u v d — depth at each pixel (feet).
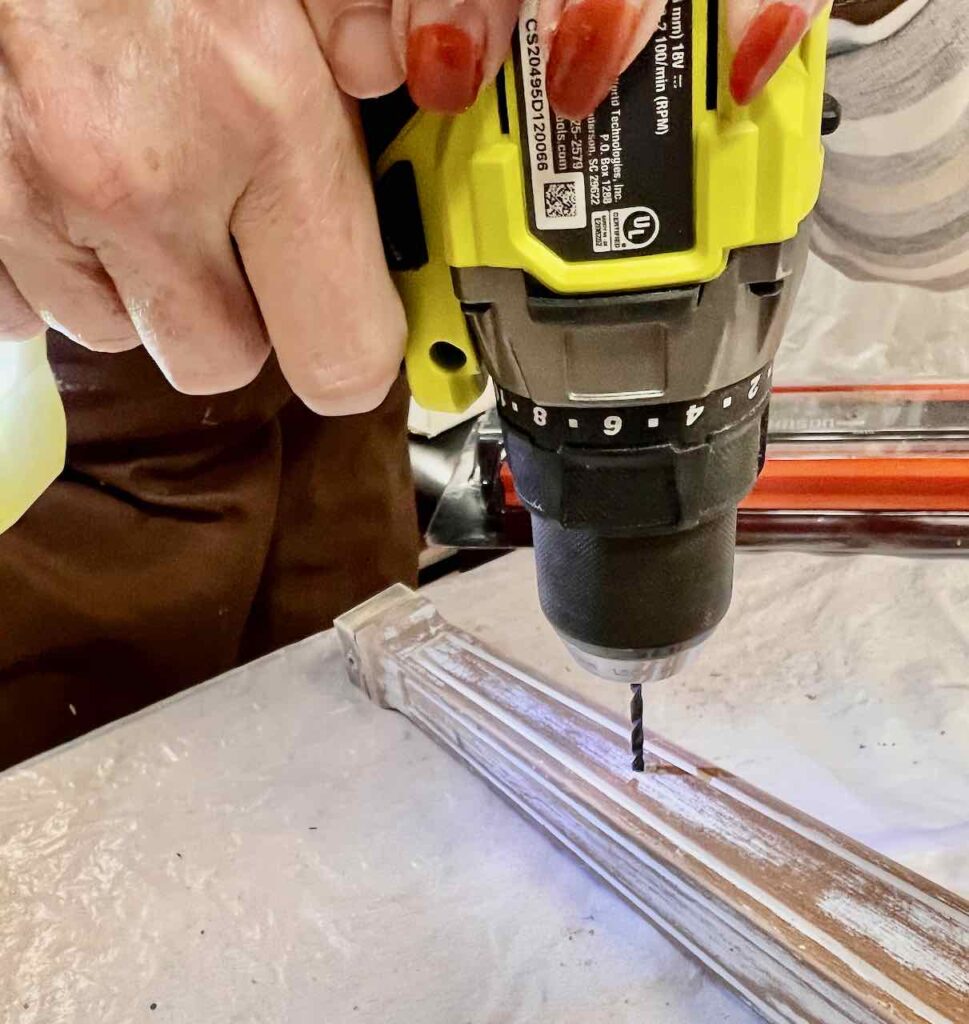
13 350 1.75
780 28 0.85
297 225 1.09
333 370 1.19
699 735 1.79
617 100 0.96
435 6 0.89
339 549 2.50
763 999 1.31
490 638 2.14
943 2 1.83
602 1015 1.37
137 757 1.91
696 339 1.05
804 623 2.04
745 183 0.97
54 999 1.47
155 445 2.14
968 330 2.92
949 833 1.54
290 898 1.59
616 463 1.13
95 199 1.01
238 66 1.00
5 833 1.75
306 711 2.00
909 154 2.08
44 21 0.98
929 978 1.17
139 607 2.18
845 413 2.45
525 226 1.04
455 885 1.59
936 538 2.24
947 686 1.83
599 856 1.53
